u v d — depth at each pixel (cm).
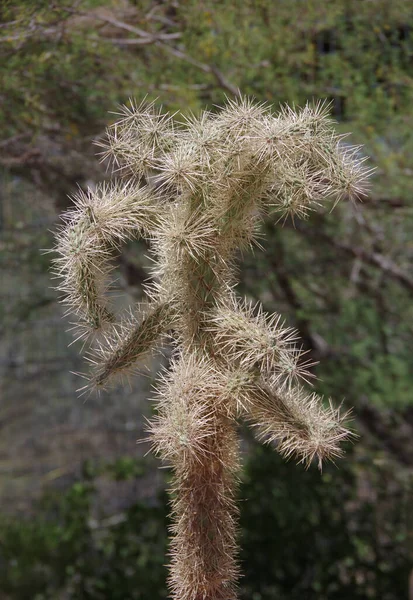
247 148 138
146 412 524
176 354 146
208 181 140
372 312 464
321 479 455
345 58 351
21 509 514
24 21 245
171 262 144
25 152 310
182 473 144
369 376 457
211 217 142
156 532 464
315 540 454
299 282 454
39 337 515
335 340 471
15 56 259
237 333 134
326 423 135
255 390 136
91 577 464
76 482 507
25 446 537
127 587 456
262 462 453
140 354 144
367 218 405
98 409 533
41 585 465
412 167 359
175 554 146
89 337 147
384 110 353
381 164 352
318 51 361
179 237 139
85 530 475
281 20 323
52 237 432
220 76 320
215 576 142
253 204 144
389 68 356
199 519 143
